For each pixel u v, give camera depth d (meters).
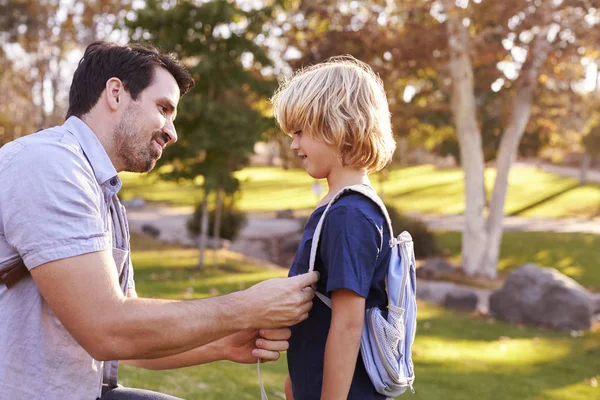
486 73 19.20
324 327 2.01
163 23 15.27
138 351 1.88
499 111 20.77
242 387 5.34
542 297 11.70
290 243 24.39
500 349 9.23
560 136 26.27
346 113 1.99
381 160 2.08
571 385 7.10
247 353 2.39
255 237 26.75
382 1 18.16
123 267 2.31
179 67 2.29
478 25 18.27
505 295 12.20
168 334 1.88
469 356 8.56
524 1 17.20
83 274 1.86
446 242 26.66
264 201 41.06
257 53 16.00
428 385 6.62
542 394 6.58
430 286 16.12
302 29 19.00
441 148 34.88
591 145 41.62
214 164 16.25
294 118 2.05
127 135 2.17
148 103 2.18
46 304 2.01
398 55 17.70
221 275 16.14
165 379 5.27
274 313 1.93
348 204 1.92
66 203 1.91
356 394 1.95
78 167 2.00
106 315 1.85
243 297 1.94
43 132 2.11
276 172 59.72
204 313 1.90
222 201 23.33
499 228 19.83
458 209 36.50
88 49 2.21
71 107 2.20
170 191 46.94
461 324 11.45
